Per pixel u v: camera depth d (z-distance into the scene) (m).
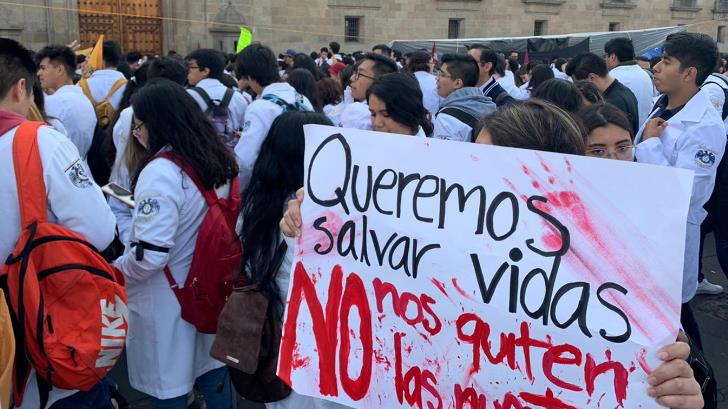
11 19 14.88
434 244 1.44
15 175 1.90
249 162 3.74
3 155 1.91
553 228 1.31
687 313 3.14
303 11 18.34
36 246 1.89
